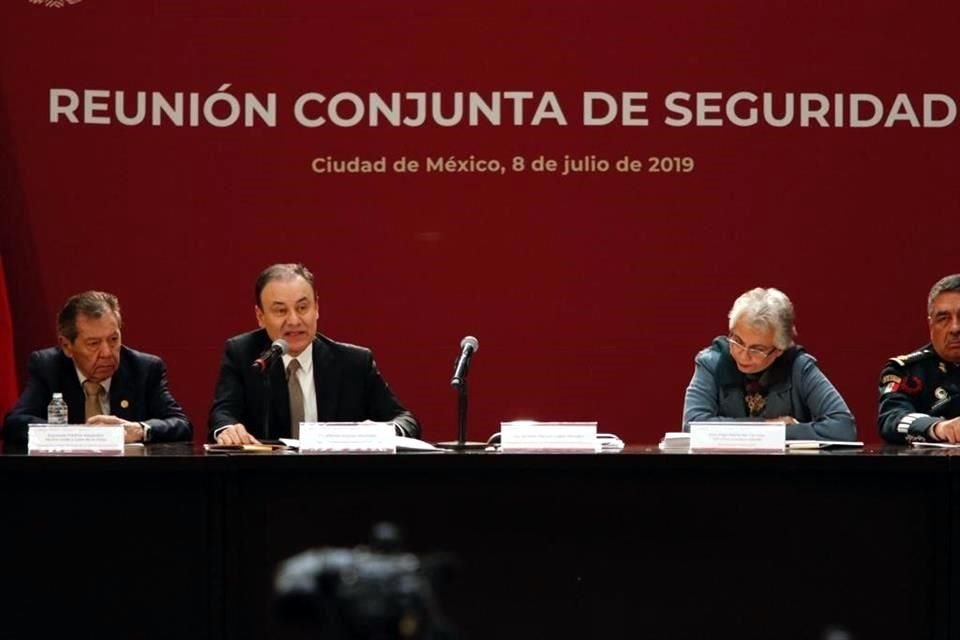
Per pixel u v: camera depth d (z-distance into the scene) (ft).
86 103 51.42
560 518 32.91
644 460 32.40
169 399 42.88
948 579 32.48
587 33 51.67
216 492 32.65
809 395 40.83
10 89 51.26
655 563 32.91
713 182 51.78
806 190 51.75
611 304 52.03
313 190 51.75
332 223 51.75
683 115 51.75
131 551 32.73
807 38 51.62
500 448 34.50
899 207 51.78
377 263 51.85
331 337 51.75
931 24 51.62
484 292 51.98
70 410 41.98
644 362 52.11
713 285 51.85
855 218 51.75
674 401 52.13
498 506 32.89
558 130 51.75
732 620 32.86
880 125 51.75
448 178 51.78
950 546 32.48
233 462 32.35
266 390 38.11
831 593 32.78
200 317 51.75
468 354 36.42
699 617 32.89
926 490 32.65
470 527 32.86
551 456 32.37
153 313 51.70
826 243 51.75
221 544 32.65
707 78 51.75
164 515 32.76
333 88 51.75
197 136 51.62
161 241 51.67
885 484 32.73
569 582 32.89
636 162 51.75
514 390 52.06
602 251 51.85
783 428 34.22
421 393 51.98
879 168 51.70
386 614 18.78
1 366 50.03
